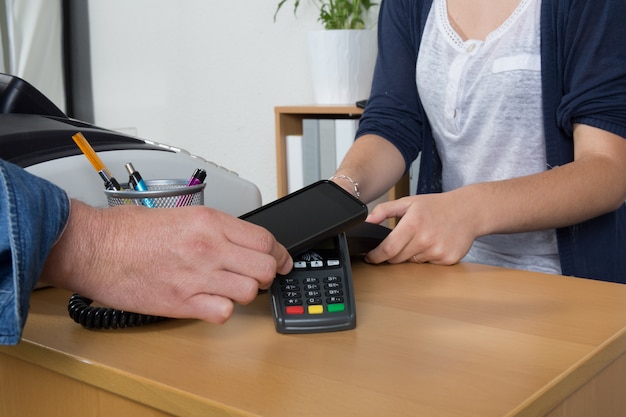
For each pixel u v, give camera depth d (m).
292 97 3.05
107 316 0.73
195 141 3.44
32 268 0.62
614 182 1.11
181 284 0.70
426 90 1.43
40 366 0.71
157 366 0.64
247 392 0.58
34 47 3.65
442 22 1.40
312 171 2.58
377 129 1.42
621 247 1.31
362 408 0.55
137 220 0.70
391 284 0.90
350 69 2.57
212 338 0.71
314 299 0.74
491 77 1.33
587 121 1.18
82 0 3.75
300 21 2.96
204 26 3.30
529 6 1.29
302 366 0.64
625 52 1.16
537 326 0.73
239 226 0.72
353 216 0.81
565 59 1.25
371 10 2.72
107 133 1.05
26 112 1.09
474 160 1.41
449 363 0.64
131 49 3.61
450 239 0.99
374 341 0.70
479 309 0.79
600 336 0.70
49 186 0.66
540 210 1.04
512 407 0.55
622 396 0.73
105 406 0.66
